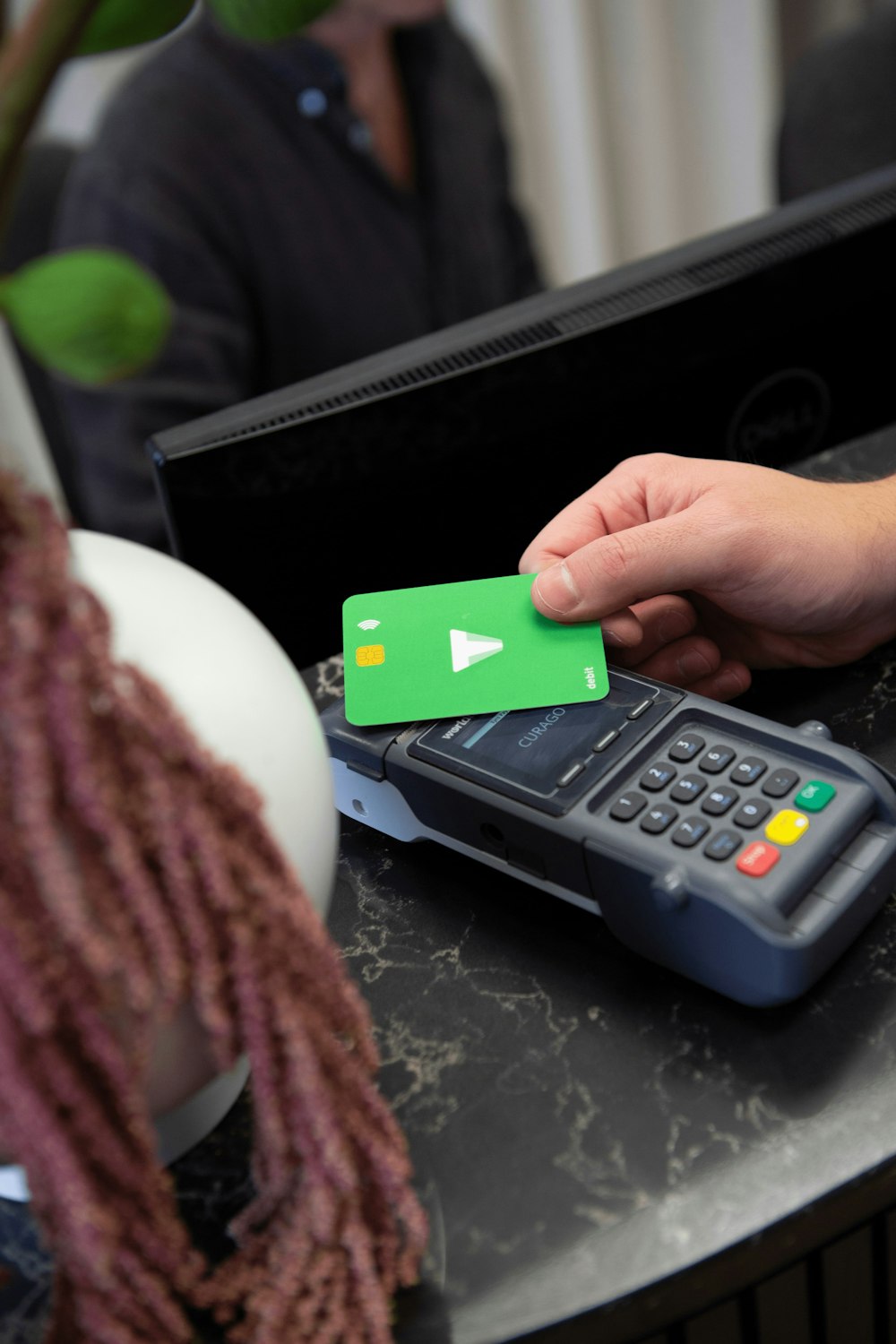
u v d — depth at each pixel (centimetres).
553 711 56
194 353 159
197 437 68
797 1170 43
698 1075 47
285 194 167
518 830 52
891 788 51
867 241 81
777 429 84
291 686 40
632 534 60
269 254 169
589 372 74
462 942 54
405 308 183
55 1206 34
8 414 191
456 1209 44
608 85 260
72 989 31
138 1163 35
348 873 59
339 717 58
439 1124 47
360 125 171
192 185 160
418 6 167
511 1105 47
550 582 60
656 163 274
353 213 173
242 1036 36
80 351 29
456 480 74
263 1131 38
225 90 162
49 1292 42
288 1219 39
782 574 61
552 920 55
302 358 178
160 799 32
